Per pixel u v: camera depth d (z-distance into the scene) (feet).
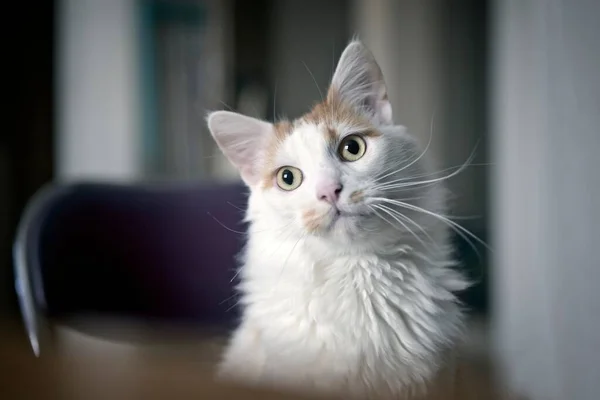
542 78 2.08
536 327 2.07
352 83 1.55
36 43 2.68
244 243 1.66
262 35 3.35
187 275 1.80
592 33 1.83
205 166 3.05
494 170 2.54
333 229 1.41
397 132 1.51
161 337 1.08
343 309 1.40
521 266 2.24
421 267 1.45
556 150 1.99
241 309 1.58
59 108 2.80
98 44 2.95
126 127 3.01
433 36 3.03
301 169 1.47
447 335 1.42
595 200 1.81
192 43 3.23
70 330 1.25
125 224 1.75
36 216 1.61
